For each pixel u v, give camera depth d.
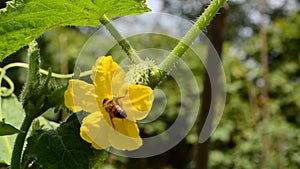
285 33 2.88
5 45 0.48
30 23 0.47
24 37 0.48
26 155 0.45
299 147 2.13
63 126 0.45
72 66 2.22
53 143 0.44
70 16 0.47
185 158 2.66
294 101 2.64
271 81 2.70
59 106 0.45
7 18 0.46
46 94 0.45
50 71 0.45
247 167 2.23
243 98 2.61
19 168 0.45
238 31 3.28
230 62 2.67
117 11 0.48
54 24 0.48
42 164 0.44
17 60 1.62
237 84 2.58
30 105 0.45
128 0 0.46
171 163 2.71
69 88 0.42
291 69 2.81
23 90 0.47
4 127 0.42
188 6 1.97
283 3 3.14
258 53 2.69
